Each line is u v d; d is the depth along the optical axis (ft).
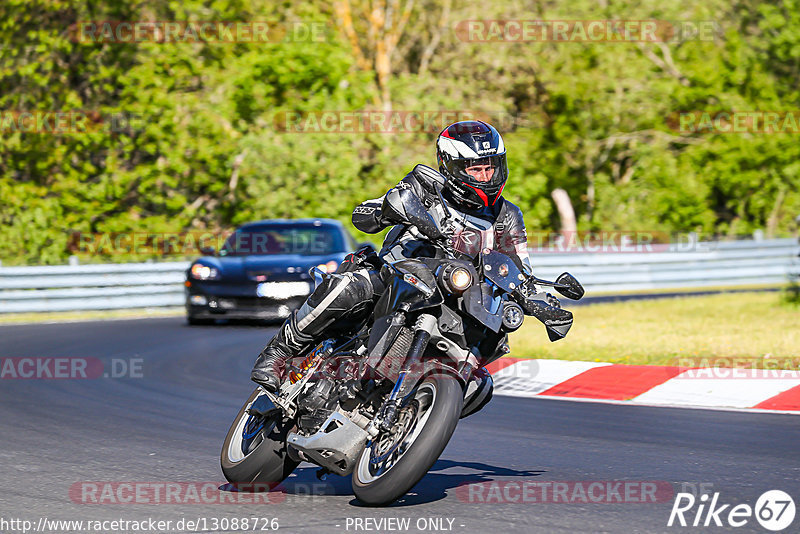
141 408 94.73
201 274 164.25
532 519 55.77
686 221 288.92
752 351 117.60
